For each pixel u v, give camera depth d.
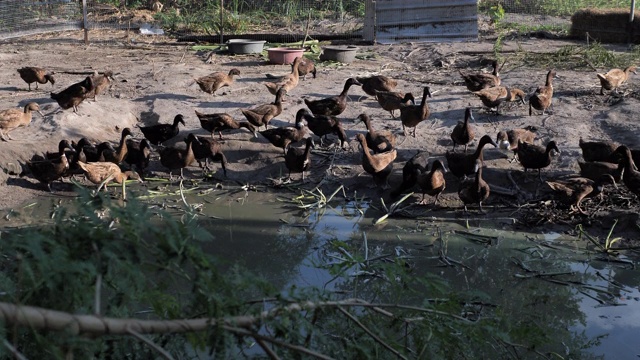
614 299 8.45
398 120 14.52
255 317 4.02
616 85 15.41
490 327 4.82
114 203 4.13
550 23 25.62
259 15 27.38
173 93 16.39
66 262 3.53
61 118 14.00
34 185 12.03
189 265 5.39
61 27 24.06
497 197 11.34
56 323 3.39
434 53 20.92
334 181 12.23
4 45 22.58
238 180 12.58
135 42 23.44
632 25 21.73
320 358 4.18
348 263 6.65
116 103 15.41
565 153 12.39
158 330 3.70
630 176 10.49
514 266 9.30
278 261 9.42
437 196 11.28
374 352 4.80
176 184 12.38
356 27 25.41
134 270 3.69
